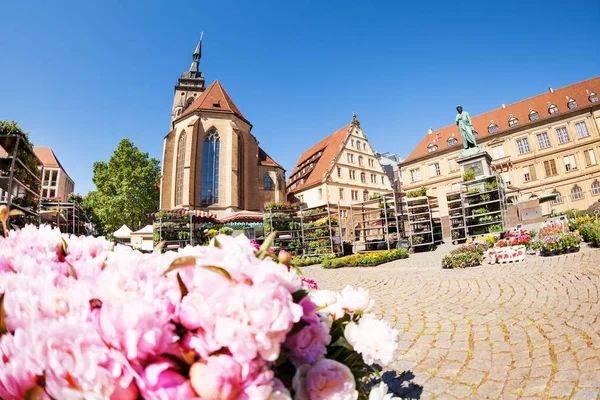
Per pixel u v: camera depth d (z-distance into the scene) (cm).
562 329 415
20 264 106
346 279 1086
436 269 1091
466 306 584
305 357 95
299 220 2100
